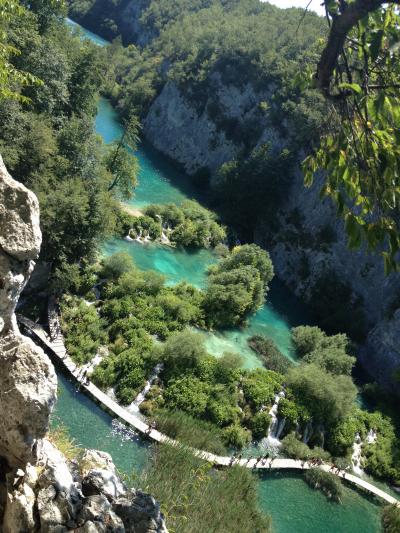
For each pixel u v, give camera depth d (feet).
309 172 23.26
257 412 131.34
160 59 456.45
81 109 208.95
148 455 98.99
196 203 272.31
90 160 163.84
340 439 138.10
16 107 133.18
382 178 19.61
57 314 130.11
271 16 442.50
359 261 229.25
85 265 150.41
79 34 285.43
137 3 618.03
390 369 192.34
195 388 125.18
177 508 77.25
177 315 151.23
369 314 219.00
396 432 155.94
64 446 47.78
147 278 157.17
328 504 116.26
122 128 354.54
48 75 166.30
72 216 134.31
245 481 98.58
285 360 161.68
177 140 369.30
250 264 193.88
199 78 368.68
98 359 123.75
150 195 263.08
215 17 510.99
